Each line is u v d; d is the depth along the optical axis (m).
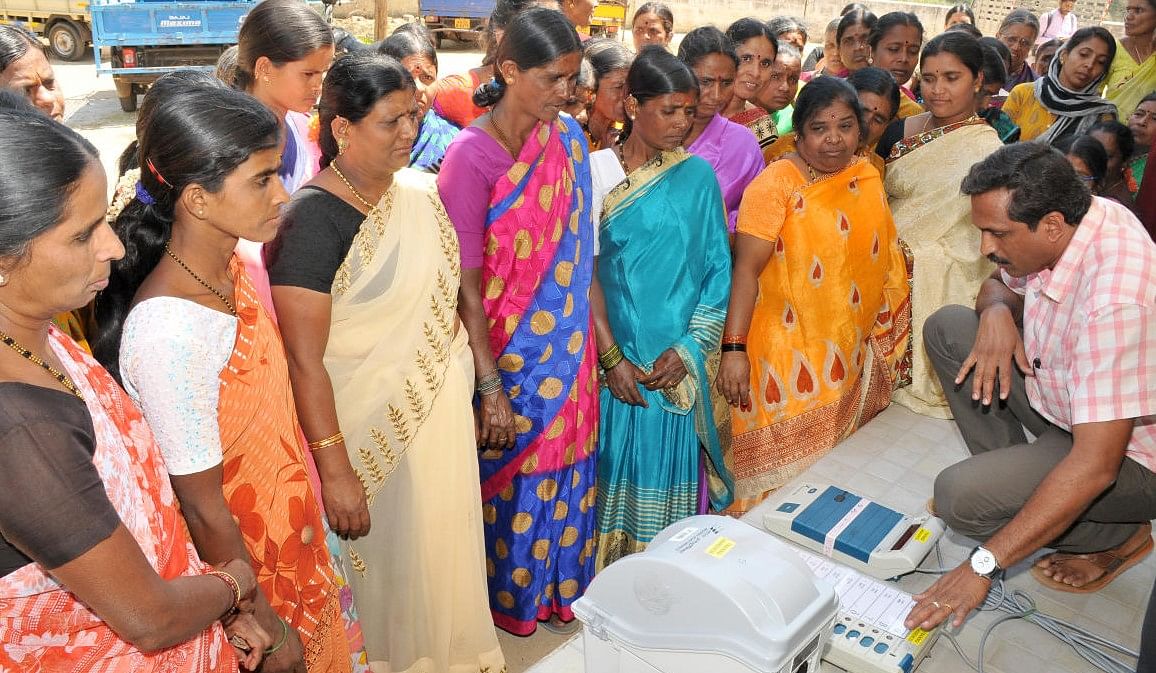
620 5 11.38
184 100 1.42
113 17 8.44
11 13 11.20
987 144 3.13
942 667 1.89
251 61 2.23
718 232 2.66
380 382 2.02
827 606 1.50
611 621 1.59
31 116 1.06
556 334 2.42
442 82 3.60
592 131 3.18
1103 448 1.78
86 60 11.41
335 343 1.97
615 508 2.82
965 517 2.12
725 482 2.92
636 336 2.63
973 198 1.94
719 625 1.45
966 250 3.12
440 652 2.26
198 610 1.29
